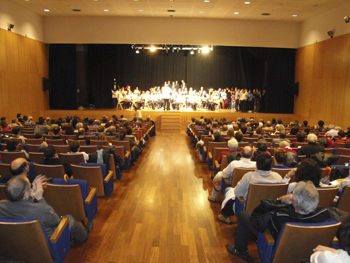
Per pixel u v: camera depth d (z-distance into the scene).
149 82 20.53
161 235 4.05
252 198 3.43
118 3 12.84
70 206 3.58
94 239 3.91
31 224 2.42
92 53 19.89
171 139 13.20
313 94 14.83
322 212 2.51
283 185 3.37
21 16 13.83
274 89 17.16
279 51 16.86
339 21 12.62
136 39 15.82
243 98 18.17
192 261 3.45
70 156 5.05
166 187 6.14
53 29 15.95
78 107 18.00
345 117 12.28
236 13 14.27
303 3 12.23
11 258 2.57
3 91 12.54
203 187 6.18
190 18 15.65
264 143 4.83
